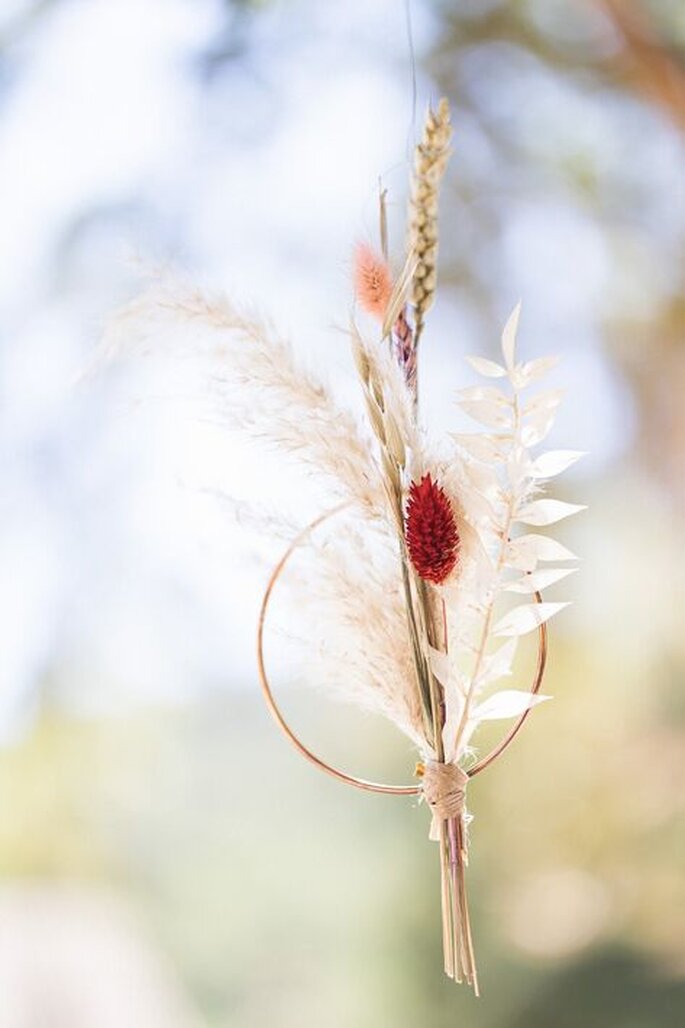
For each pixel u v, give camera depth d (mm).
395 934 2527
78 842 3686
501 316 2793
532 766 2506
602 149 2576
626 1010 2352
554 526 2697
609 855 2441
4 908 3498
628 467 2746
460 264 2750
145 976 3344
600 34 2391
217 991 3277
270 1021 3057
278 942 3072
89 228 2824
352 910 2678
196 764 3666
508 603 1542
